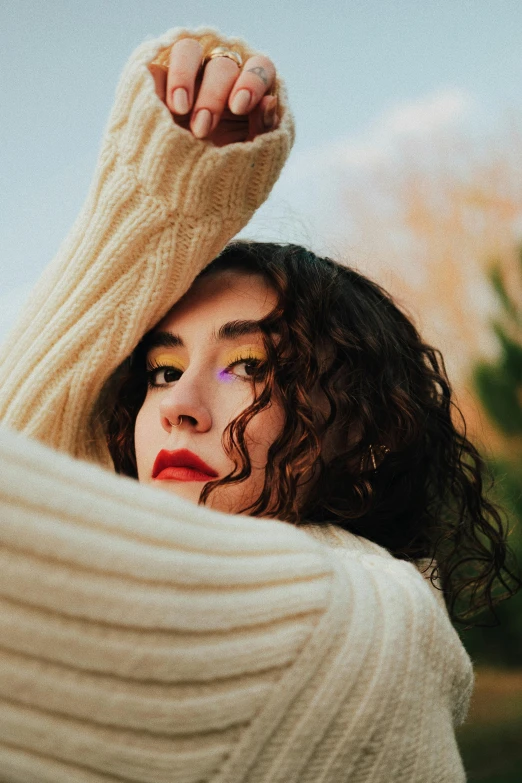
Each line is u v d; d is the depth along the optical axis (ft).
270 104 2.95
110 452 3.57
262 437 3.02
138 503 1.52
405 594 2.09
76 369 3.28
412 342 4.03
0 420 3.41
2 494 1.29
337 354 3.34
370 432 3.32
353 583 1.98
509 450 11.60
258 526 1.85
